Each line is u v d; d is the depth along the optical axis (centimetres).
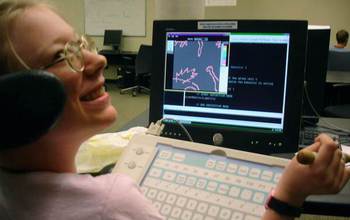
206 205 74
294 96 108
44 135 52
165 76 117
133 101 562
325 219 220
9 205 54
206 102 115
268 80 109
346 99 337
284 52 107
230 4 570
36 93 47
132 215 54
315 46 156
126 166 85
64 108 52
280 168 76
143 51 566
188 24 112
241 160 80
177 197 77
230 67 111
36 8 58
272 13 604
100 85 64
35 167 58
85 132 63
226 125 115
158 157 86
